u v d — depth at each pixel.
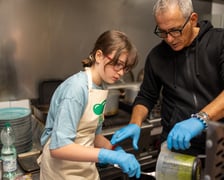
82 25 1.94
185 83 1.21
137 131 1.19
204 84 1.18
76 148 0.90
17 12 1.71
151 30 2.26
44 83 1.87
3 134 1.39
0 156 1.37
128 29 2.16
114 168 1.50
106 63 0.96
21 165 1.35
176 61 1.23
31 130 1.56
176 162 0.81
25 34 1.76
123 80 2.09
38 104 1.87
